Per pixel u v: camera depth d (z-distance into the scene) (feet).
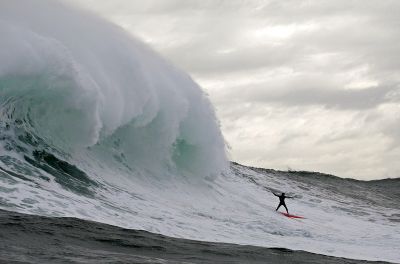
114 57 199.00
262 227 162.61
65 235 100.17
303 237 158.92
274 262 107.34
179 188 202.28
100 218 125.59
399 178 439.22
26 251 86.17
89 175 169.37
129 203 155.43
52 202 127.13
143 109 198.90
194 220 153.17
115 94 188.14
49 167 158.92
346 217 230.68
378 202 304.30
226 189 228.63
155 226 132.05
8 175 140.77
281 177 325.83
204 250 109.50
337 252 138.21
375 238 174.09
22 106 163.73
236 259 104.99
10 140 157.89
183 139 218.79
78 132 174.70
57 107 169.78
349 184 364.17
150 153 203.82
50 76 165.48
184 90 220.64
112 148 191.42
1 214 107.55
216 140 226.79
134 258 91.04
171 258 96.58
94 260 85.25
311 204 252.42
